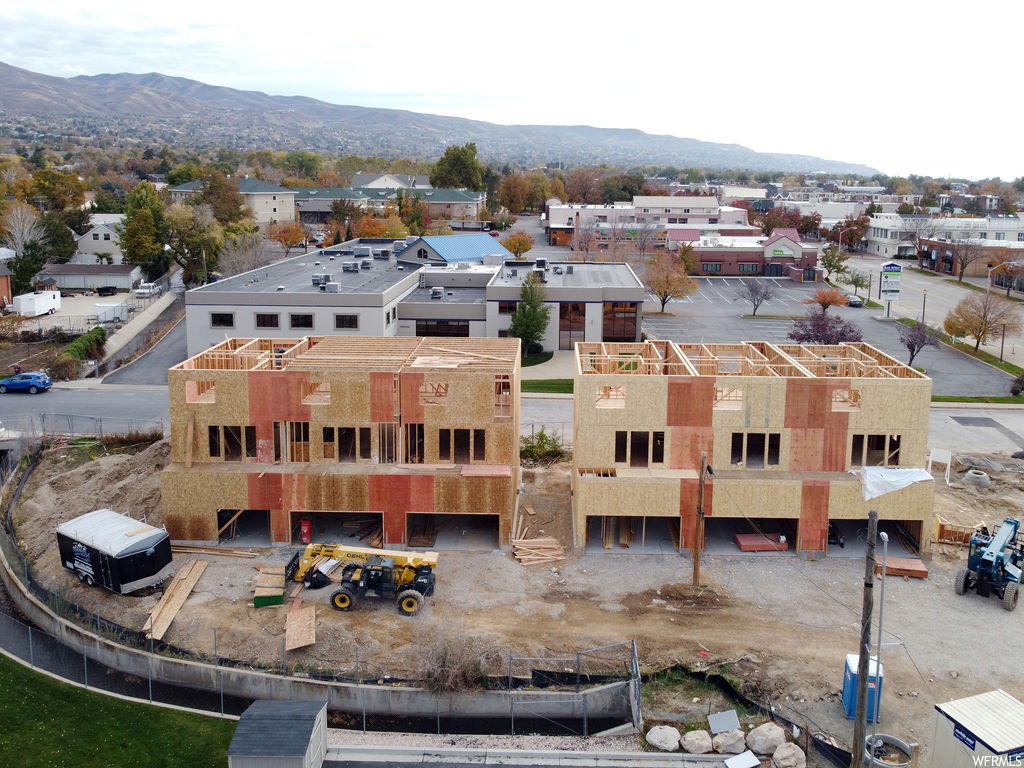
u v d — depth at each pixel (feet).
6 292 321.32
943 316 337.11
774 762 92.07
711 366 148.05
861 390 132.57
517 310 254.27
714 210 610.24
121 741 98.43
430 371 135.54
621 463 140.56
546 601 122.93
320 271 284.61
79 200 547.49
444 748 96.27
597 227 506.07
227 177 627.05
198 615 118.83
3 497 165.99
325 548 126.00
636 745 96.99
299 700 102.94
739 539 138.00
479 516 150.92
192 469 136.56
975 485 165.58
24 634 123.24
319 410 137.18
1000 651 110.11
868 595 79.82
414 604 118.01
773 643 112.27
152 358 263.49
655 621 117.70
